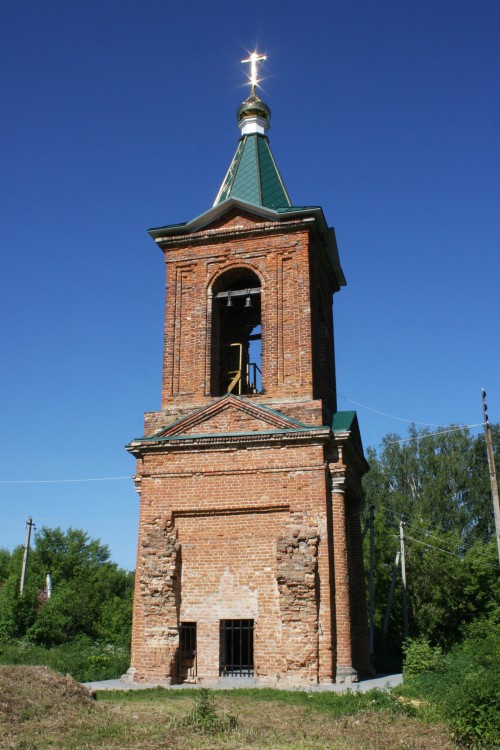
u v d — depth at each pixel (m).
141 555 21.53
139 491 22.42
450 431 55.16
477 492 53.03
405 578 39.31
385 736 13.39
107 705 16.19
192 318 24.53
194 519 21.67
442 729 14.00
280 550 20.34
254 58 29.39
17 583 38.50
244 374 25.77
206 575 21.06
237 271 24.88
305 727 14.05
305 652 19.45
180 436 22.20
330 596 19.95
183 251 25.33
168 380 24.06
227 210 24.95
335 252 27.12
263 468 21.34
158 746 12.11
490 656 24.84
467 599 42.19
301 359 23.00
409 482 55.41
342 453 21.55
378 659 31.02
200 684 20.09
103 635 43.84
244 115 28.17
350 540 25.05
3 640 35.19
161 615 20.83
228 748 12.07
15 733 12.70
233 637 20.88
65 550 66.69
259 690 18.52
